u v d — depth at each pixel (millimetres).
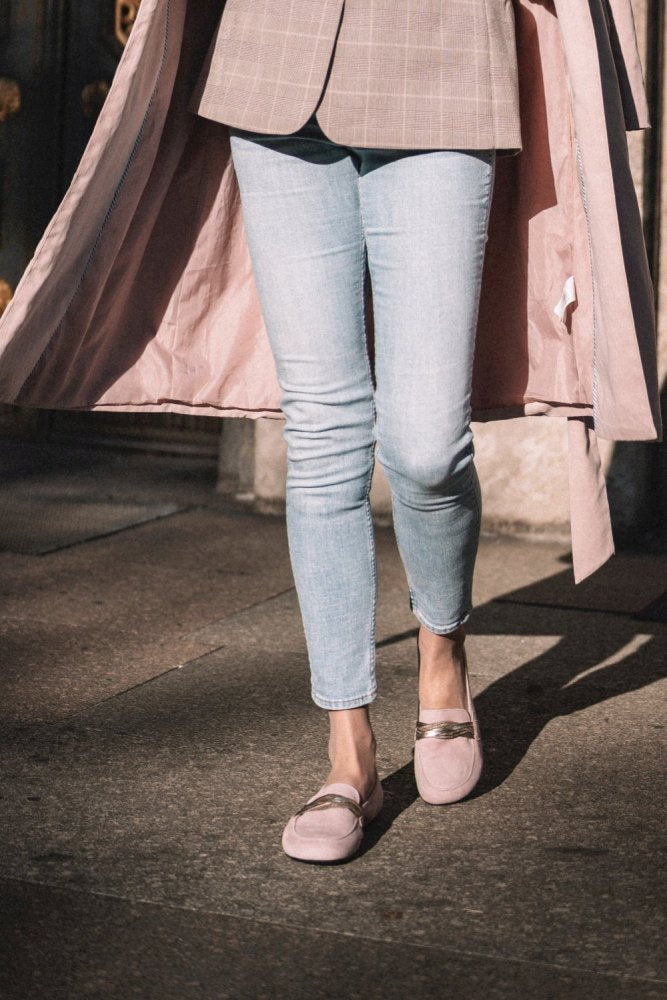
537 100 2281
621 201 2195
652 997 1727
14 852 2148
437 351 2035
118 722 2783
